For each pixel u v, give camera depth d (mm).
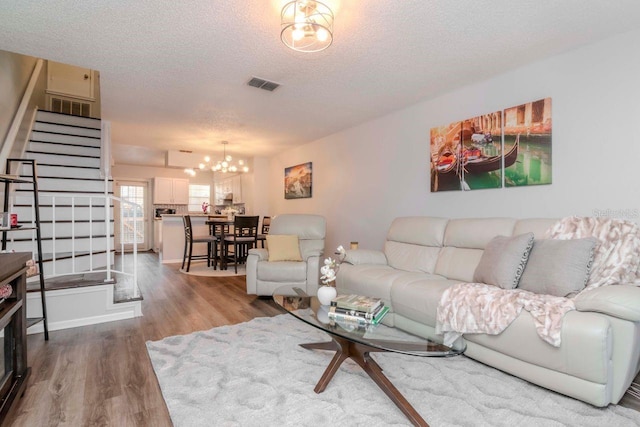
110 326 2891
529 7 2074
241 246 6344
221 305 3557
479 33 2387
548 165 2762
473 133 3299
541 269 2160
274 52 2672
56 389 1847
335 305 1979
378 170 4496
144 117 4441
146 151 6980
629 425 1527
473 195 3338
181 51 2652
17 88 4176
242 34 2400
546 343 1769
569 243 2145
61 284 2941
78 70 6211
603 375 1604
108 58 2773
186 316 3176
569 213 2654
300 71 3029
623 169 2371
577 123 2604
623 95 2373
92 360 2219
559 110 2705
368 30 2340
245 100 3791
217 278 4988
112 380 1956
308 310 2111
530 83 2885
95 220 4203
